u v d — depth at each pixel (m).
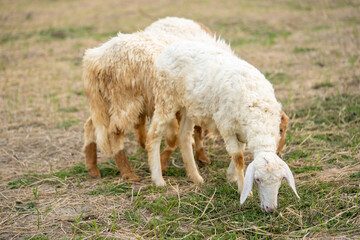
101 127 5.37
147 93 5.15
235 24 13.93
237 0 17.86
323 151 5.64
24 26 16.06
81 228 4.18
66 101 8.61
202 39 5.62
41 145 6.54
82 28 14.95
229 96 4.38
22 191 5.07
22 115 7.86
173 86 4.86
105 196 4.83
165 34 5.71
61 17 17.19
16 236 4.07
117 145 5.36
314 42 11.27
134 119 5.25
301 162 5.41
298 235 3.80
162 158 5.48
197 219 4.23
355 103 6.95
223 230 4.01
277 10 15.62
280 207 4.31
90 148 5.49
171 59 4.87
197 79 4.68
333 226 3.89
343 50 10.23
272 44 11.53
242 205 4.40
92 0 20.72
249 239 3.87
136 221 4.25
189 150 5.19
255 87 4.39
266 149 4.12
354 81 8.02
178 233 4.00
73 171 5.60
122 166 5.36
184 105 4.88
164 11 16.30
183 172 5.50
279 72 9.16
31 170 5.70
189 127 5.14
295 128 6.46
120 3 19.20
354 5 15.26
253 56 10.45
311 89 8.00
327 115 6.71
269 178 3.83
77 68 10.94
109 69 5.20
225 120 4.46
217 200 4.58
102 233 4.06
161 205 4.51
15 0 21.95
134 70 5.10
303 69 9.28
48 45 13.27
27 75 10.45
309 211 4.19
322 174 5.00
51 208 4.60
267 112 4.30
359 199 4.30
